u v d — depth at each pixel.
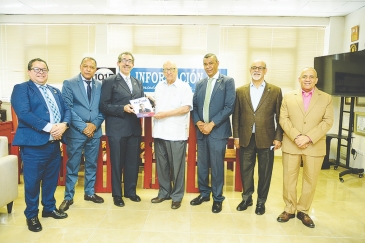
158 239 2.21
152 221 2.52
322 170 4.49
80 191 3.28
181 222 2.51
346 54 4.05
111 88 2.71
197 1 4.37
